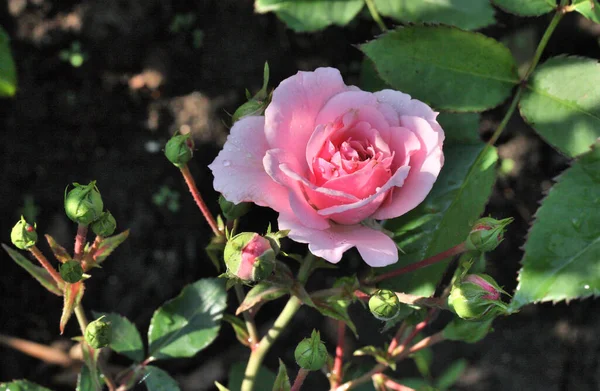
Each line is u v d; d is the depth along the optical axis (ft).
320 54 2.16
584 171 1.60
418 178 1.52
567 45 2.22
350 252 2.15
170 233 2.07
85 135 2.07
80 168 2.06
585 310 2.20
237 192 1.52
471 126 1.74
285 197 1.53
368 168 1.48
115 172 2.07
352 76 2.17
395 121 1.54
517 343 2.19
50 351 2.05
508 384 2.17
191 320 1.79
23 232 1.57
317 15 1.98
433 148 1.52
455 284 1.53
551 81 1.69
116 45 2.06
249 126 1.55
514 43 2.20
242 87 2.10
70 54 2.05
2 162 2.04
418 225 1.69
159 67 2.08
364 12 2.16
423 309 1.72
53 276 1.62
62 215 2.05
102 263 2.05
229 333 2.13
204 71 2.10
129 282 2.06
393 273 1.64
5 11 2.03
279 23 2.14
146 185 2.07
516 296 1.56
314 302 1.66
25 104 2.05
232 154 1.54
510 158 2.20
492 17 1.87
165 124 2.08
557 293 1.56
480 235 1.55
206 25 2.11
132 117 2.08
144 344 2.06
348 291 1.64
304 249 2.13
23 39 2.04
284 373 1.59
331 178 1.49
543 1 1.70
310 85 1.55
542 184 2.20
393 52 1.70
